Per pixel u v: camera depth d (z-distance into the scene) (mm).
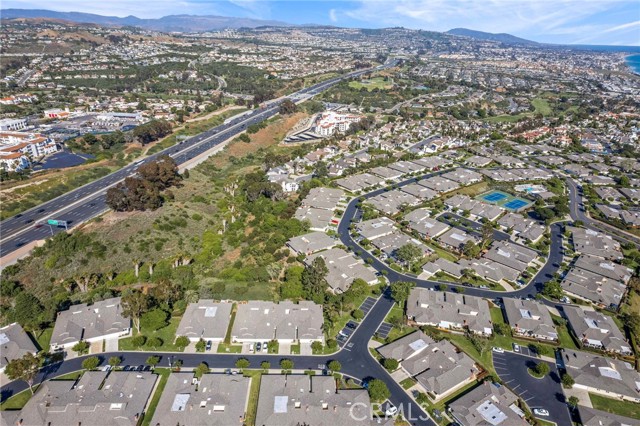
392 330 138750
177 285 154500
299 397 109750
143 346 128375
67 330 129625
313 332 132750
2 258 163000
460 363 121938
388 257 182250
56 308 140375
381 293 158250
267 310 139500
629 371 123250
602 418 107125
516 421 104750
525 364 126500
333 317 141000
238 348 129125
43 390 109500
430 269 172625
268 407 106562
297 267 163625
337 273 165250
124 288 154750
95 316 135750
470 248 184000
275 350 128250
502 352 130750
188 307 141250
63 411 103875
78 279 151500
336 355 127438
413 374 118688
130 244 176750
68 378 116688
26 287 150875
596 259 184000
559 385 119500
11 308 141000
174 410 104938
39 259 163000
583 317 144625
